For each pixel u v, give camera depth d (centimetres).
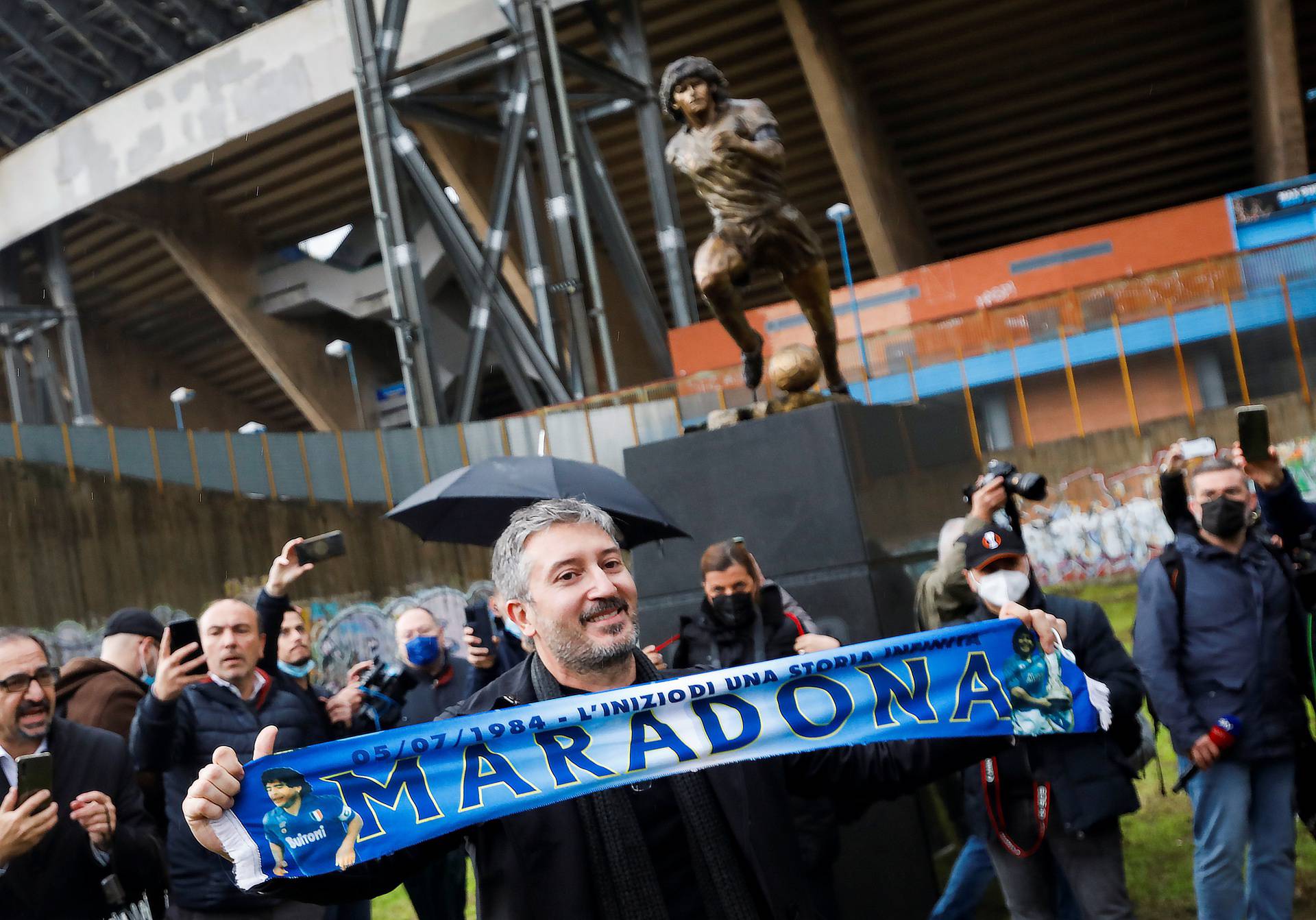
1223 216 2405
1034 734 282
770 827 250
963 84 3341
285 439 1941
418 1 2723
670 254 2627
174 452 1789
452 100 2277
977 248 4147
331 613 1905
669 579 537
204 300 4247
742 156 536
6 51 3447
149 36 3278
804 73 3078
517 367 2152
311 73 2934
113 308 4353
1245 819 434
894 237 3334
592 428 2003
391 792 239
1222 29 3177
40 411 3850
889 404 589
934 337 2264
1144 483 2180
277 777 233
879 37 3127
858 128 3162
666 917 237
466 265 2166
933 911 466
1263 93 3148
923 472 631
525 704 255
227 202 3803
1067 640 402
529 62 2191
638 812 247
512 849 241
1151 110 3459
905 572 555
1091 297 2223
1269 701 434
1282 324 2142
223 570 1814
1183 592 443
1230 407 2152
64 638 1595
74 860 366
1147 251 2436
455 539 532
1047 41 3189
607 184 2581
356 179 3684
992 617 410
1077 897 405
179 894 430
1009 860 417
